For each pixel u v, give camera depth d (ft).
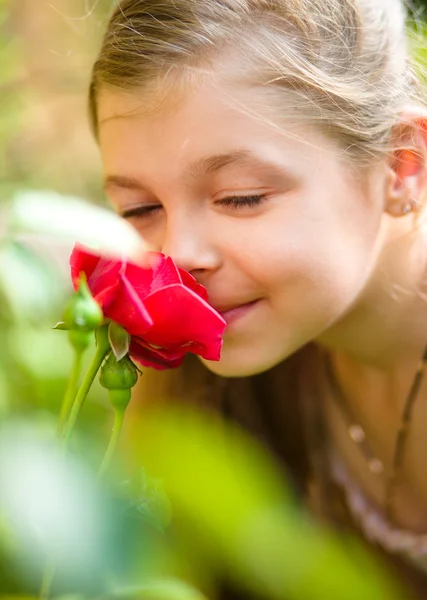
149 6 2.92
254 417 3.74
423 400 3.44
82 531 2.01
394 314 3.28
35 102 4.32
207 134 2.84
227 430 3.67
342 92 2.95
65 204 2.39
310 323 2.97
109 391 2.57
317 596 2.19
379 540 3.74
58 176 4.56
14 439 2.04
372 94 3.01
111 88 2.90
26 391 3.51
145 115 2.86
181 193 2.87
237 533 1.95
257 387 3.72
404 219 3.16
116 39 2.92
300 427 3.77
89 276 2.60
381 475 3.71
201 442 1.98
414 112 3.08
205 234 2.88
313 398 3.75
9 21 4.00
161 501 2.53
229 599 3.58
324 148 2.92
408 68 3.17
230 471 1.92
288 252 2.88
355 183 2.98
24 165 4.13
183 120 2.84
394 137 3.06
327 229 2.93
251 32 2.89
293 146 2.88
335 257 2.94
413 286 3.26
